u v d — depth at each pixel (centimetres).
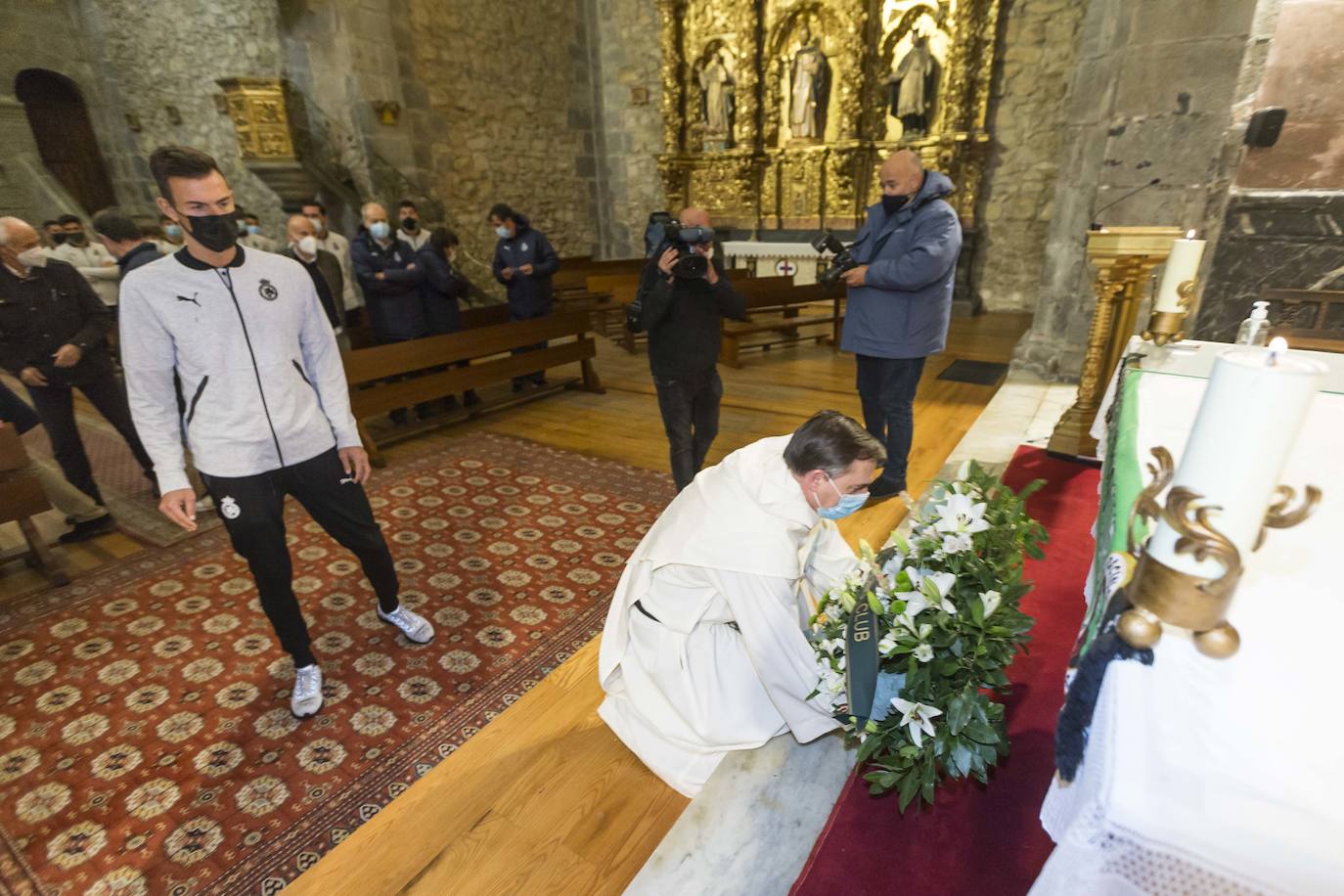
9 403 331
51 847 169
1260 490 56
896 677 140
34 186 832
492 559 301
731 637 171
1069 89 773
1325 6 371
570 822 168
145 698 220
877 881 132
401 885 154
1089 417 350
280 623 201
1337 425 127
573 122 1047
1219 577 58
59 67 873
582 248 1112
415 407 518
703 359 293
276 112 731
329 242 565
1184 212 437
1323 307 412
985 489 150
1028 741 166
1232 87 403
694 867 135
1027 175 823
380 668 230
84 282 334
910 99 837
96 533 338
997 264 869
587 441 449
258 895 154
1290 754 56
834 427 147
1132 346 210
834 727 159
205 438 176
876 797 149
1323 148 394
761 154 951
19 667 238
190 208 160
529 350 554
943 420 445
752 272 950
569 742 194
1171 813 53
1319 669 64
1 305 304
